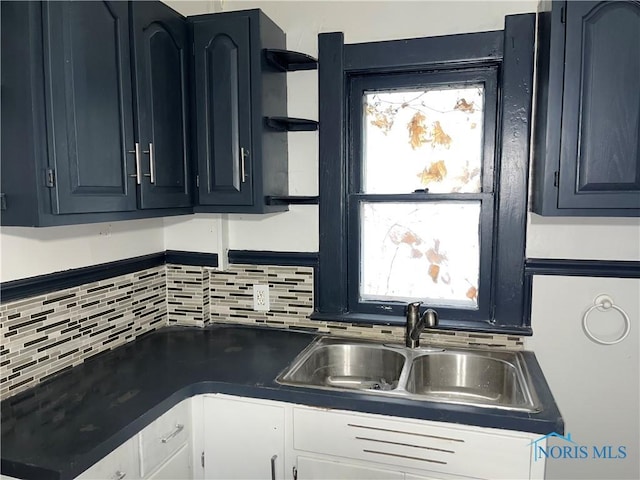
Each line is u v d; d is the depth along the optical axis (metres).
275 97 1.95
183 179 1.83
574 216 1.60
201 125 1.86
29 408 1.43
